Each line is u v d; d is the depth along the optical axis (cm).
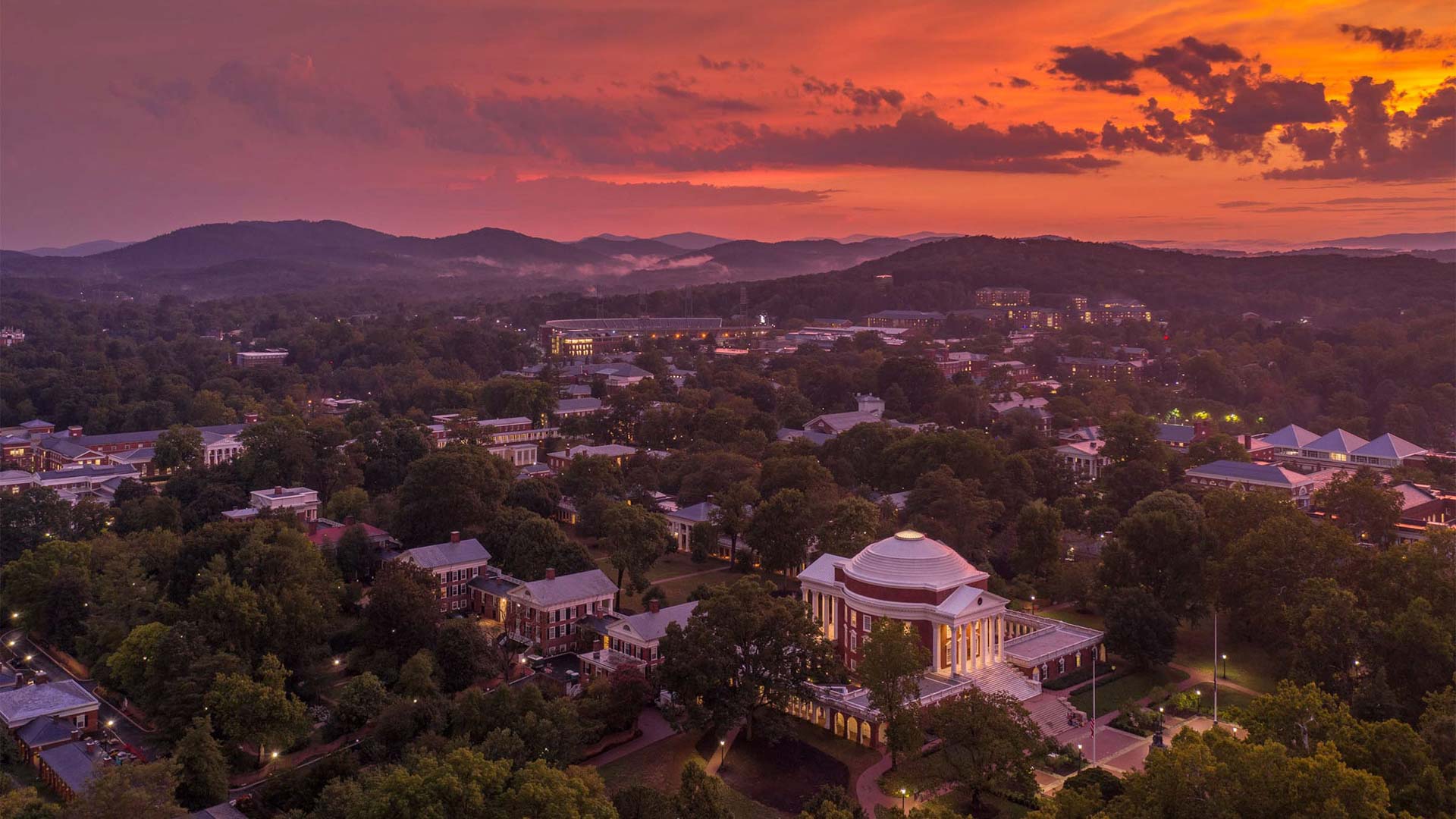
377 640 16712
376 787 10869
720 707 14150
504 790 11050
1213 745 10512
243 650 15650
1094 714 14500
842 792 12050
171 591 18350
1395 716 13275
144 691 14700
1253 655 18050
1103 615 18312
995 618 16588
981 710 12475
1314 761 9675
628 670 15012
